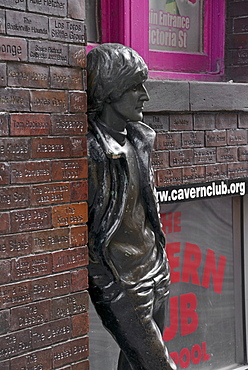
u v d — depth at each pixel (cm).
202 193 525
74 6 353
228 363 600
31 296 343
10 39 326
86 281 367
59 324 357
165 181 492
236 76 580
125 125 382
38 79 339
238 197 598
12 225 333
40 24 338
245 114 560
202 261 571
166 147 490
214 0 574
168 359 396
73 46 354
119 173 376
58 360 357
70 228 358
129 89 374
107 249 375
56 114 348
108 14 486
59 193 352
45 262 348
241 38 575
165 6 532
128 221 382
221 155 539
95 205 372
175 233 548
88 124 376
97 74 369
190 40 561
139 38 496
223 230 588
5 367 334
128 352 393
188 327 565
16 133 331
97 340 496
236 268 602
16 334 338
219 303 589
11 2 325
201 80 563
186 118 504
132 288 380
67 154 355
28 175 338
